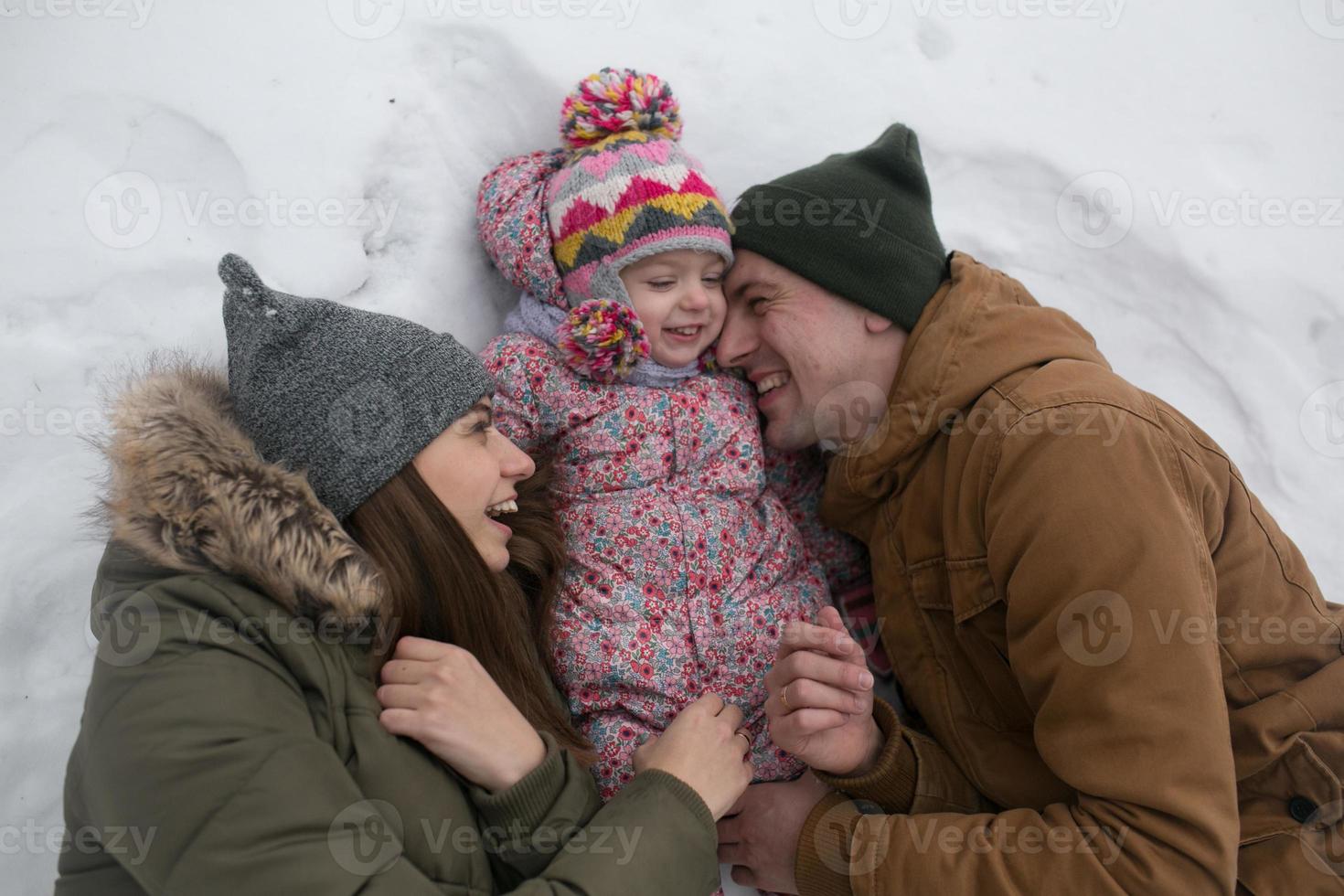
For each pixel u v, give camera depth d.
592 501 1.39
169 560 0.96
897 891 1.14
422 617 1.12
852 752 1.25
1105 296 1.76
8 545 1.35
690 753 1.12
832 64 1.67
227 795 0.87
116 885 0.96
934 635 1.33
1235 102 1.78
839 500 1.43
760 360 1.42
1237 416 1.76
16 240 1.38
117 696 0.91
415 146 1.50
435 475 1.10
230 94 1.43
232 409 1.09
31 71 1.40
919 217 1.36
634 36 1.58
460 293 1.51
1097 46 1.76
